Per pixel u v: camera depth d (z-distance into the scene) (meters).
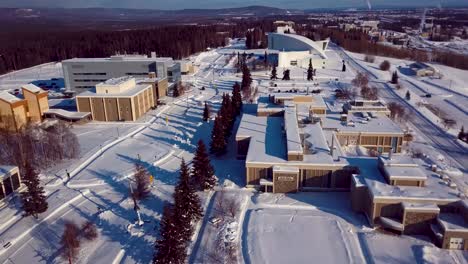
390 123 79.69
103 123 97.38
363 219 51.91
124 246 46.78
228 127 83.69
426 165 59.03
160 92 119.19
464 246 44.31
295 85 136.50
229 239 47.88
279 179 58.59
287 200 57.31
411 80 154.25
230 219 52.34
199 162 59.59
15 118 87.88
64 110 99.31
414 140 83.81
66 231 48.47
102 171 67.81
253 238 48.00
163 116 103.62
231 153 76.25
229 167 69.50
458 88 140.62
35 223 52.09
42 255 45.69
